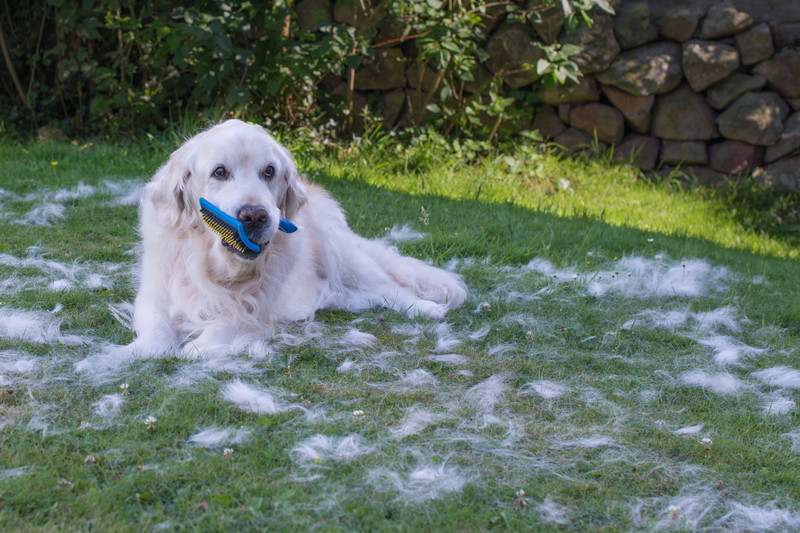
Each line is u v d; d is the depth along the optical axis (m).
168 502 2.02
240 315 3.40
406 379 2.97
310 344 3.30
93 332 3.30
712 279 5.07
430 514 2.04
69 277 4.01
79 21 8.24
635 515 2.12
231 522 1.95
